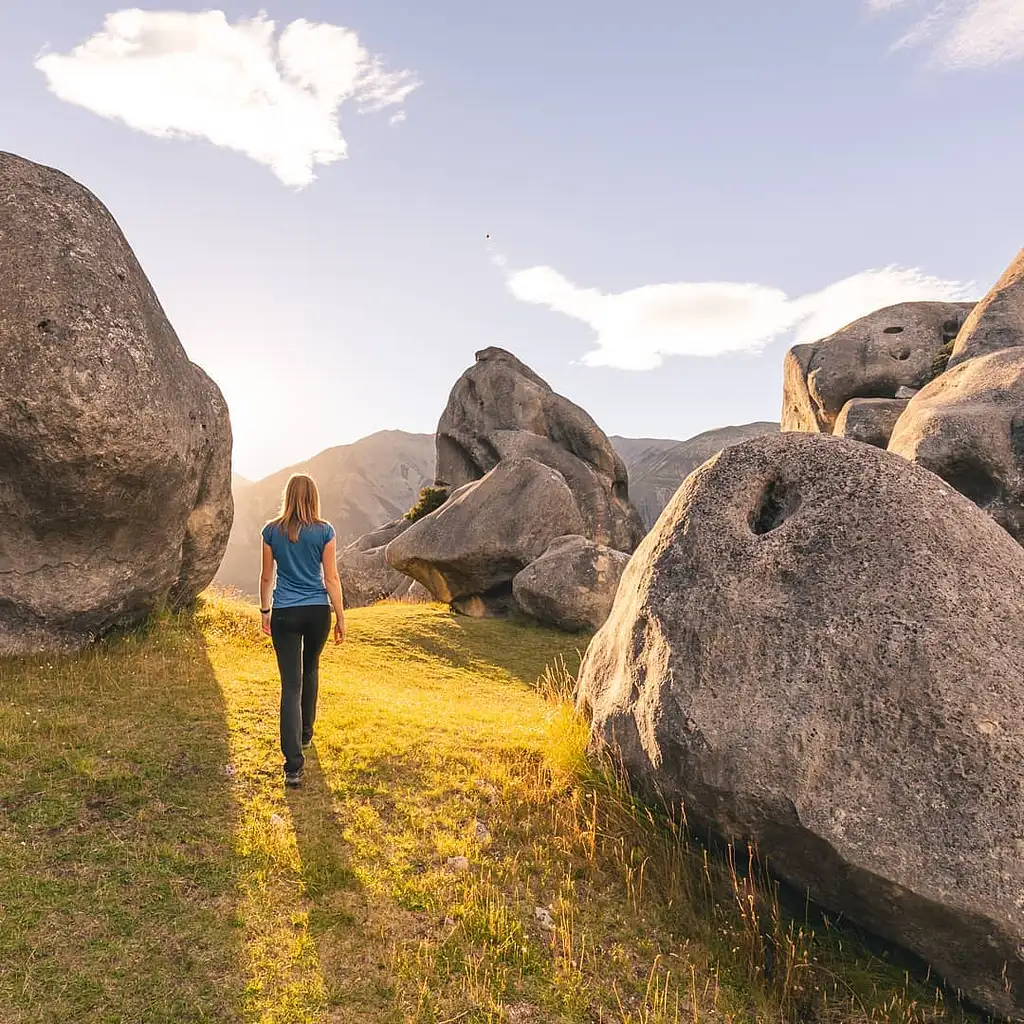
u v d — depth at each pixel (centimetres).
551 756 586
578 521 1675
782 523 476
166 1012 323
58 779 486
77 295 686
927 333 2108
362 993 345
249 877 413
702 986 386
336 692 749
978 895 340
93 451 680
